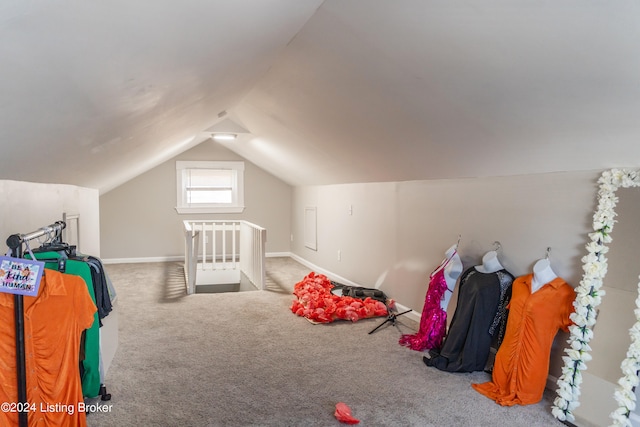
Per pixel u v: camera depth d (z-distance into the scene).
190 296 4.60
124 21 0.96
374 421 2.12
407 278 3.88
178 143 4.71
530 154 2.37
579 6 1.34
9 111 1.11
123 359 2.87
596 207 2.23
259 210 7.36
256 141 5.48
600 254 2.11
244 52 1.98
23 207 2.09
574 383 2.13
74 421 1.68
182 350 3.04
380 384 2.53
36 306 1.59
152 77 1.53
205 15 1.21
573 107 1.83
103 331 2.52
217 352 3.01
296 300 4.32
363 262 4.70
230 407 2.25
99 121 1.73
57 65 1.00
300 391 2.43
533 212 2.59
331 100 2.96
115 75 1.29
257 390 2.44
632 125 1.78
